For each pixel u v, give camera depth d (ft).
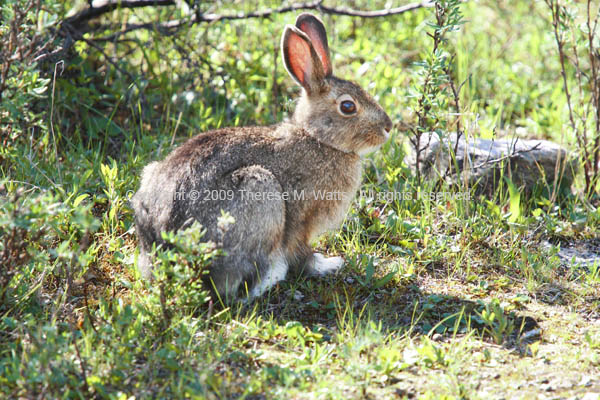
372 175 41.93
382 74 50.62
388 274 32.24
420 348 27.17
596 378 26.11
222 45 51.24
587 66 55.16
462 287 33.24
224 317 29.58
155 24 47.65
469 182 40.81
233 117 46.70
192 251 26.48
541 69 55.93
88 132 43.60
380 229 37.22
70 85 44.19
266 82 50.14
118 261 32.89
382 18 59.00
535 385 25.73
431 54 38.75
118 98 46.11
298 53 33.09
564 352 28.02
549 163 42.14
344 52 53.42
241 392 24.58
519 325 30.19
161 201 30.45
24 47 28.86
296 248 33.06
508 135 47.52
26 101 28.94
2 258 27.09
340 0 58.75
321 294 32.04
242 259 30.19
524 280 33.99
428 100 38.55
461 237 36.63
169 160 31.89
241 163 31.32
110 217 34.86
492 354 27.84
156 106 47.75
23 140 39.09
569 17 42.01
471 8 63.41
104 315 28.22
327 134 32.99
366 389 25.02
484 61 55.31
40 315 28.71
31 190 33.40
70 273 29.99
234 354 26.63
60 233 32.30
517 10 64.23
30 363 23.90
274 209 30.55
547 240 38.04
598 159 43.65
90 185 37.88
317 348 26.71
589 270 35.14
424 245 36.24
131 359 25.79
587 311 31.50
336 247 36.50
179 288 27.14
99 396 24.04
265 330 28.45
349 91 33.37
